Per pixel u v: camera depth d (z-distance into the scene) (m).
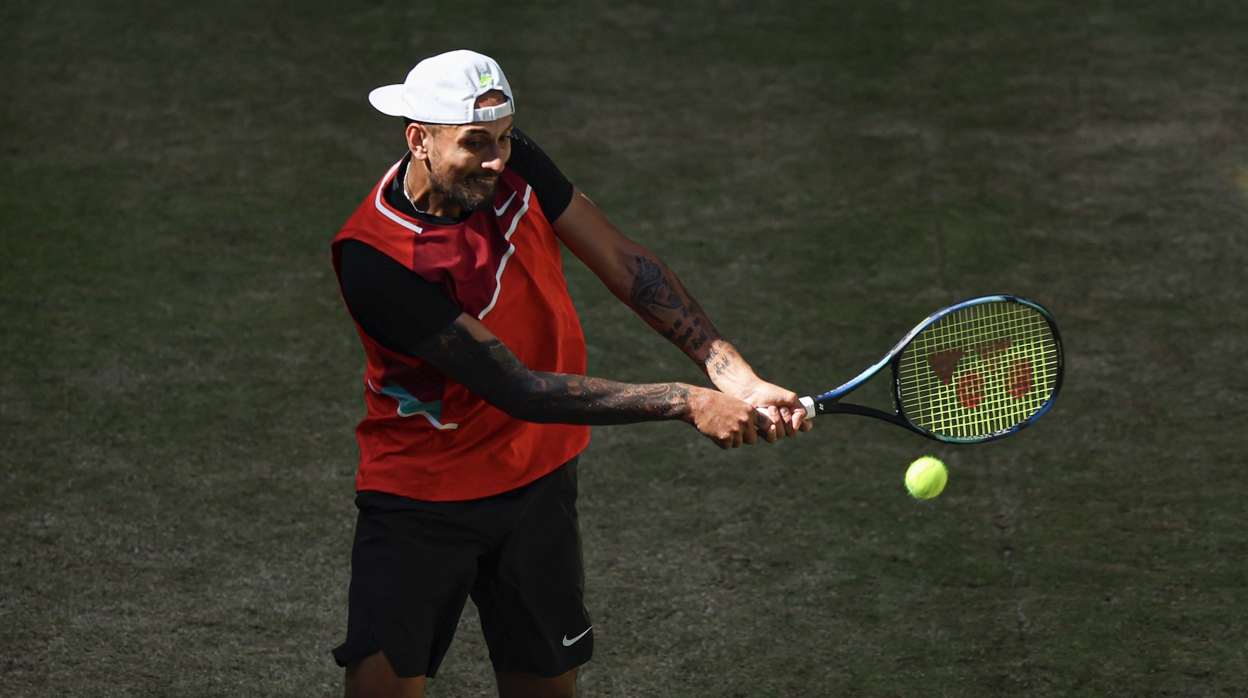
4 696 13.67
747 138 28.48
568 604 12.02
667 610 15.19
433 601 11.23
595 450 18.47
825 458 18.20
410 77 10.21
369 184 26.52
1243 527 16.48
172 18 34.00
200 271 23.30
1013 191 26.06
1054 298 22.28
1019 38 33.09
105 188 26.11
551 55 32.31
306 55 32.12
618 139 28.44
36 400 19.36
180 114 29.30
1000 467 17.88
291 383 20.05
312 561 16.08
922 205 25.58
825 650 14.48
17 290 22.42
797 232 24.69
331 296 22.67
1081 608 15.06
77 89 30.30
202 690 13.87
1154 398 19.42
